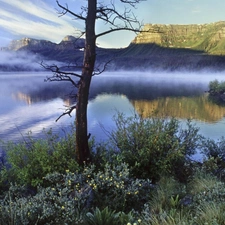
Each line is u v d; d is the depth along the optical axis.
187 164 6.16
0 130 15.09
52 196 3.78
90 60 5.26
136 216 3.79
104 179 4.48
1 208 3.27
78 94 5.29
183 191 4.45
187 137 6.39
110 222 3.40
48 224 3.28
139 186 4.56
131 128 6.05
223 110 24.11
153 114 7.81
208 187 4.36
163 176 5.18
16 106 27.16
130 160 5.56
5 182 5.22
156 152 5.73
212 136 12.82
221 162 6.44
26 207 3.35
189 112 22.50
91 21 5.18
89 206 4.01
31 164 5.13
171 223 3.12
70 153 5.61
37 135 13.63
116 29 5.38
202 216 3.26
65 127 15.45
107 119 17.98
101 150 5.84
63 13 5.36
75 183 4.40
